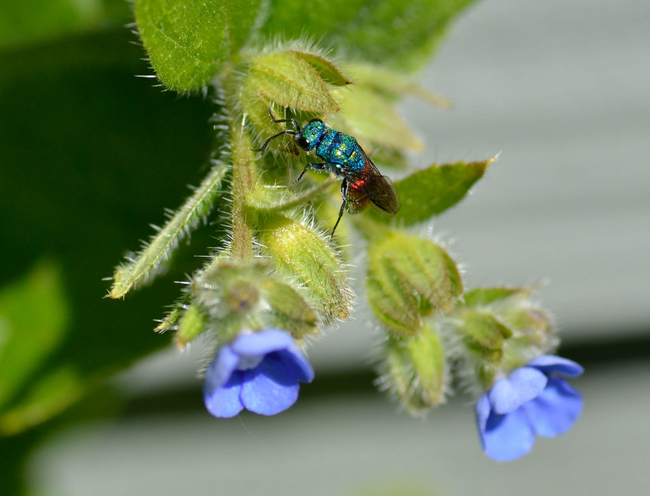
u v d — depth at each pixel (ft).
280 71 0.66
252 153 0.66
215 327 0.62
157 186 0.72
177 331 0.63
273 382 0.62
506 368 0.66
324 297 0.64
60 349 0.71
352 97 0.69
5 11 0.71
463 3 0.72
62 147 0.72
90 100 0.72
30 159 0.72
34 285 0.71
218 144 0.69
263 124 0.66
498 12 0.83
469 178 0.67
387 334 0.68
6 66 0.71
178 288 0.70
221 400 0.62
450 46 0.83
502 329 0.66
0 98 0.72
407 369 0.67
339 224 0.68
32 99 0.72
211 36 0.66
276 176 0.67
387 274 0.67
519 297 0.68
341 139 0.67
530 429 0.66
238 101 0.66
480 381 0.67
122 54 0.71
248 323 0.62
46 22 0.71
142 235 0.72
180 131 0.72
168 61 0.65
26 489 0.79
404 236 0.68
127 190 0.72
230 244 0.64
